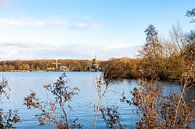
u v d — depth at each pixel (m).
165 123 5.64
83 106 23.11
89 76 96.31
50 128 13.29
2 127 6.34
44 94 33.00
